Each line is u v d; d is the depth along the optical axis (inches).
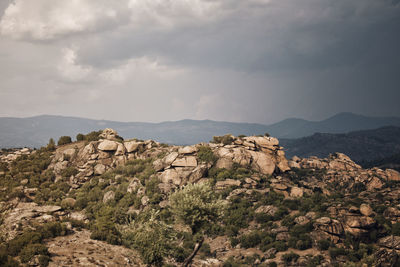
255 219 2704.2
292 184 3622.0
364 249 2172.7
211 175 3427.7
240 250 2319.1
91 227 2114.9
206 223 1358.3
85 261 1477.6
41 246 1508.4
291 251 2186.3
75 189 3518.7
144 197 3043.8
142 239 1405.0
